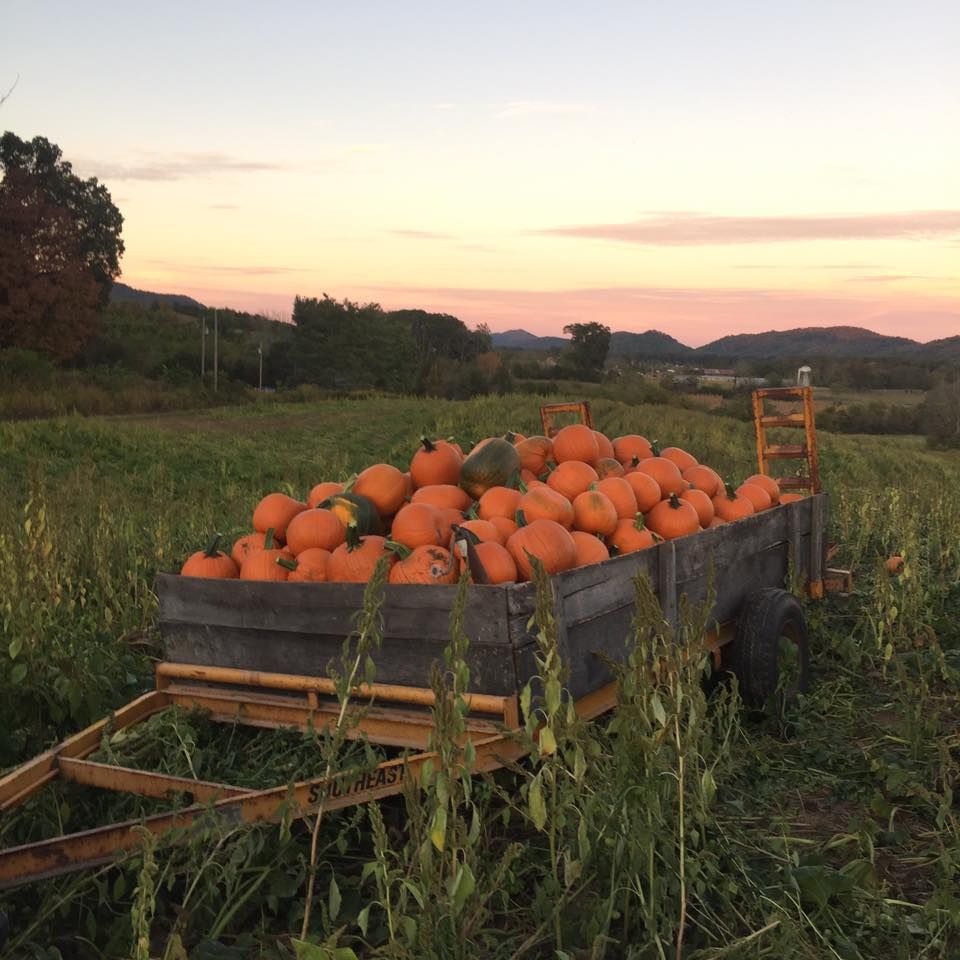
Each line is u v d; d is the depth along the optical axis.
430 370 96.88
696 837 3.29
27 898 3.68
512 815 4.21
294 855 3.69
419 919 2.87
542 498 4.89
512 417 33.31
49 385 50.22
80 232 92.56
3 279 73.56
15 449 20.16
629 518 5.25
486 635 3.82
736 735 5.34
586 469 5.42
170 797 3.70
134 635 6.34
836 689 6.34
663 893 3.25
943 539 11.34
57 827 3.90
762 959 3.24
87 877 3.67
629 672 3.21
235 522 12.09
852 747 5.43
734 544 5.72
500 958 3.23
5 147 91.69
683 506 5.59
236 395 51.47
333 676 3.37
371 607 3.25
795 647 5.73
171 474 19.36
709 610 3.15
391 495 5.18
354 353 99.88
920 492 14.95
